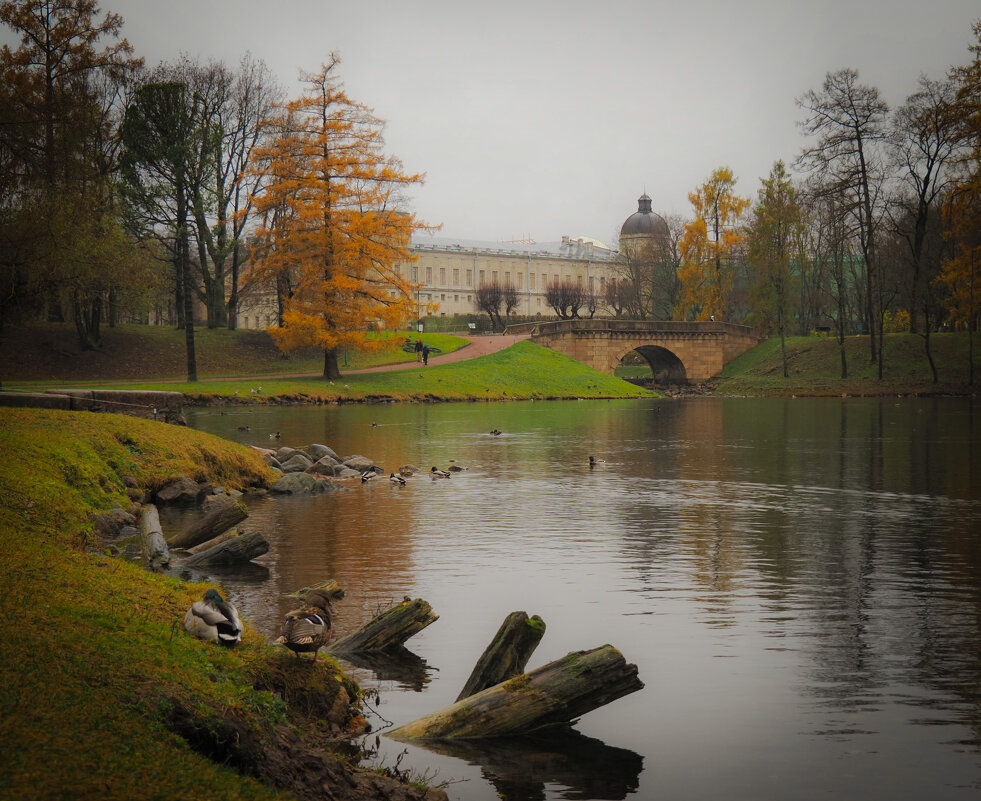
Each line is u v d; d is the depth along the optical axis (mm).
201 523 17797
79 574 10258
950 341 90125
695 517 21844
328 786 7223
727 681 10742
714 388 96625
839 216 83938
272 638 11617
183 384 66250
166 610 9727
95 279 55906
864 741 9086
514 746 8938
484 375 83188
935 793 8039
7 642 7398
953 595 14594
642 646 12016
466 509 22875
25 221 46188
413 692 10305
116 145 71375
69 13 53781
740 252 107938
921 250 87562
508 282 192250
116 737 6281
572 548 18078
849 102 81375
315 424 49000
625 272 162750
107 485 19594
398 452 36344
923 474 29797
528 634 10109
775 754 8789
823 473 30094
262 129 80125
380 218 71188
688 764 8594
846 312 117875
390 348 73500
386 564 16562
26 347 75562
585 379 89250
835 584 15266
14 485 15609
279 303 81062
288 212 80438
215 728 6953
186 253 69375
